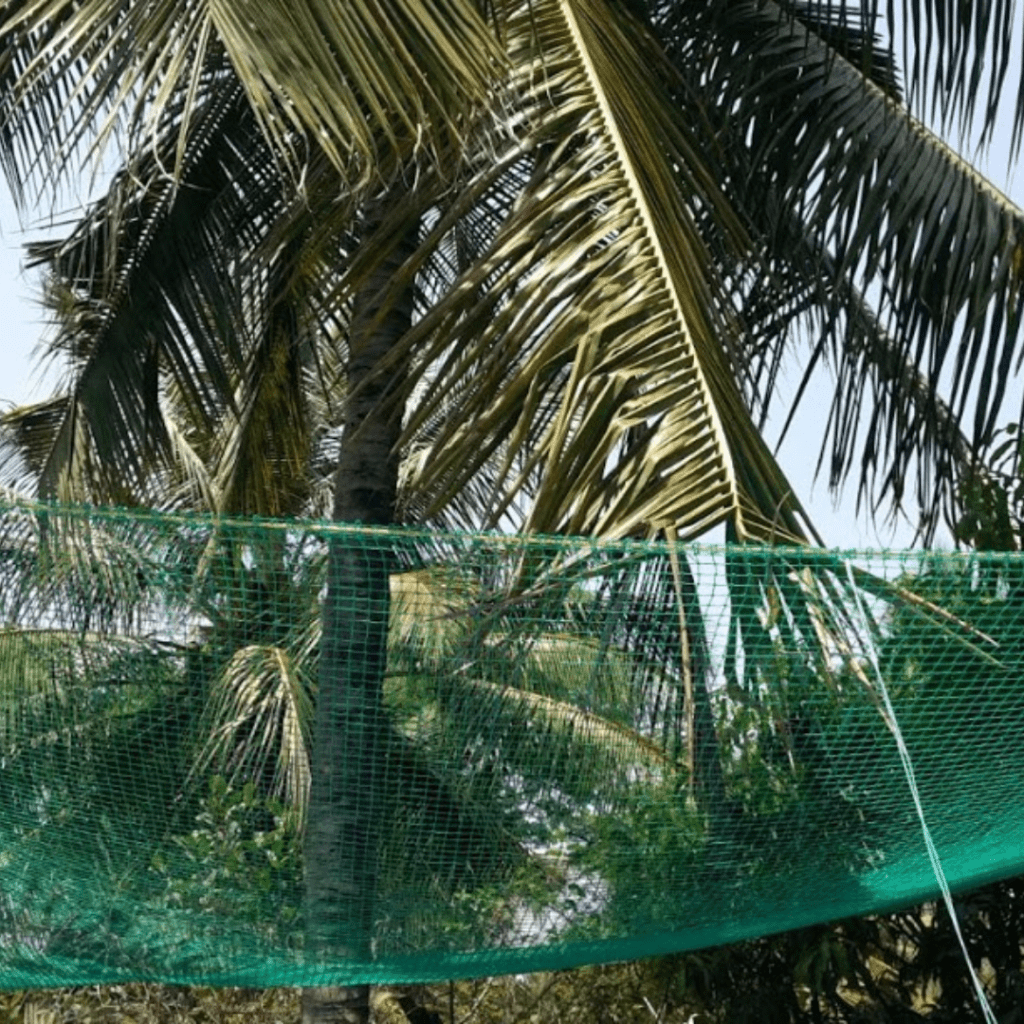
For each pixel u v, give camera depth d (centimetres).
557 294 556
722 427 522
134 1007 832
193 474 1057
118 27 500
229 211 769
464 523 1034
